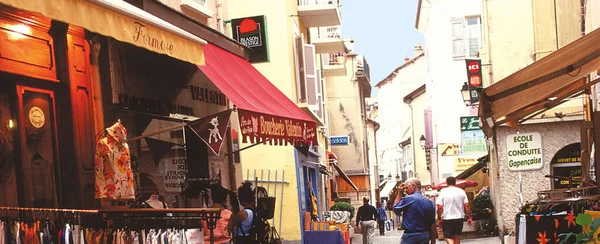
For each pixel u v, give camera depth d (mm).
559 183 22938
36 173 8484
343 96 47688
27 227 7074
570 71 10625
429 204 13500
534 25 25953
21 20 8375
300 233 22547
